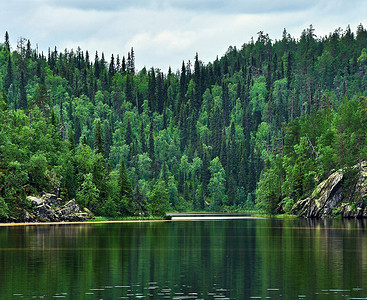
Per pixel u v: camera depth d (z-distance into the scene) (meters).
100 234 92.69
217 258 57.41
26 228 110.56
